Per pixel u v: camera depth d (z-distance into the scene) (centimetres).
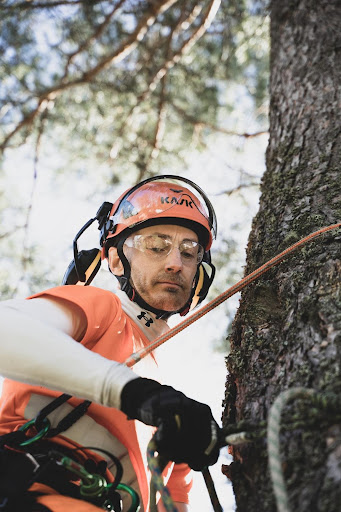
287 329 145
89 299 152
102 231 188
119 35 479
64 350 131
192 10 438
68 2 455
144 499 150
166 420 121
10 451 135
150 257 173
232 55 475
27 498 127
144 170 468
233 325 168
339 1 290
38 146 460
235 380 152
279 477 102
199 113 504
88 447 138
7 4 451
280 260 160
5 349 133
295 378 128
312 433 112
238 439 121
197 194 186
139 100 457
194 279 191
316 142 217
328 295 143
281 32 299
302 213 182
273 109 262
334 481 102
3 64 470
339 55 259
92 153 489
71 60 462
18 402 149
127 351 158
